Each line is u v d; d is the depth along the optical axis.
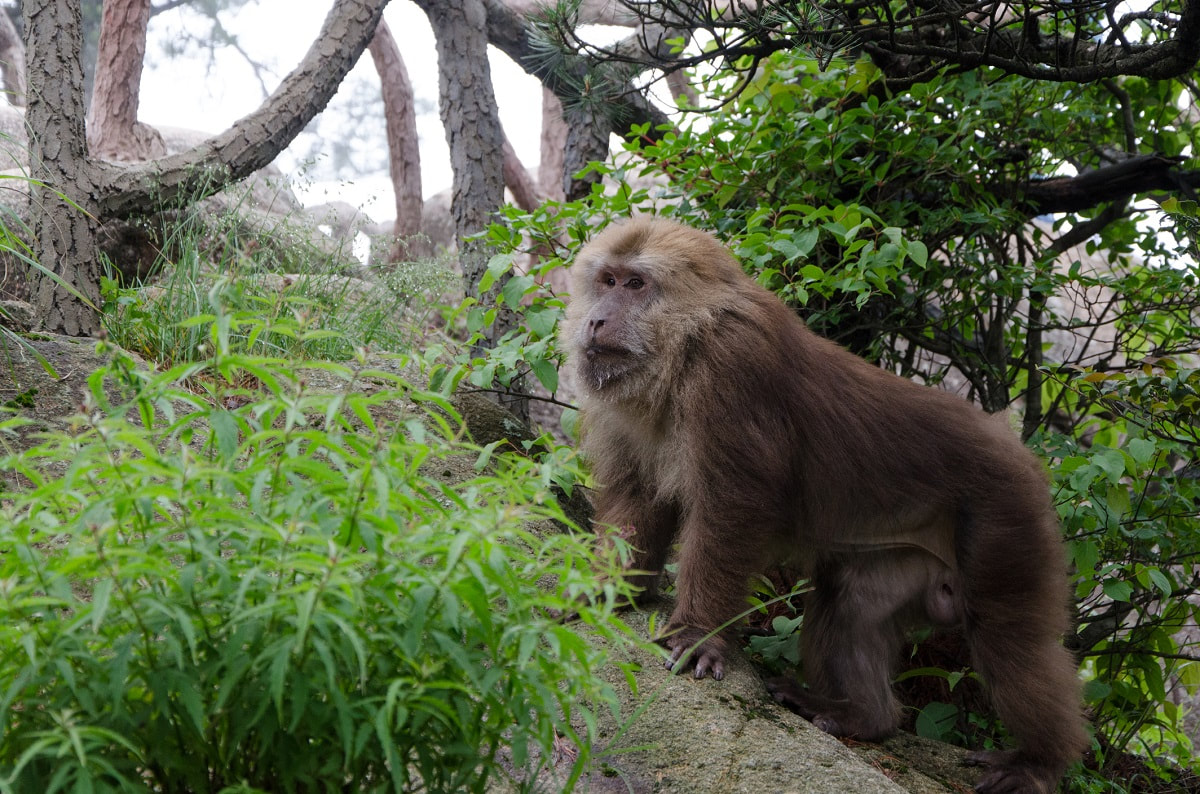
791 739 4.00
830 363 4.87
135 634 2.35
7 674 2.40
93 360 5.15
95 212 5.82
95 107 8.99
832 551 4.89
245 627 2.36
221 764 2.49
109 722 2.36
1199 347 7.09
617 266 4.77
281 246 7.61
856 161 6.47
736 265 4.84
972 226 6.96
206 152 6.43
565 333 5.11
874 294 6.82
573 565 3.17
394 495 2.59
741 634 5.50
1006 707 4.54
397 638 2.41
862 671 4.88
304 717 2.45
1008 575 4.58
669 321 4.60
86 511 2.40
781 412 4.61
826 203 6.65
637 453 4.93
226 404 5.18
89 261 5.67
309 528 2.48
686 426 4.55
